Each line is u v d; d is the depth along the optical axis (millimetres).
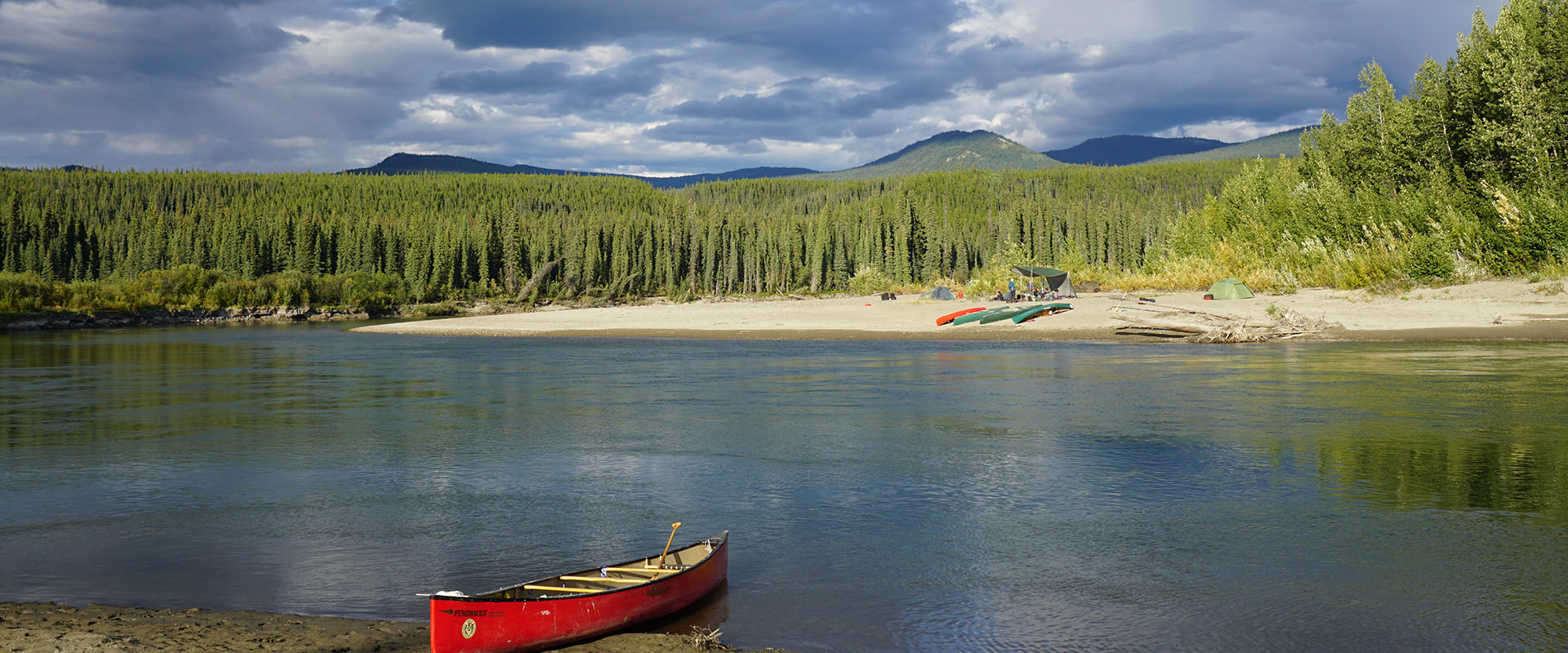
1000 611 9391
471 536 12430
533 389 30938
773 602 9742
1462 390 25141
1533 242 50938
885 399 26406
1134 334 49875
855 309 76000
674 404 26125
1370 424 20031
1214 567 10680
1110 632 8781
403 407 26359
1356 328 45312
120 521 13430
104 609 9469
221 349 56969
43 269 156500
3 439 21109
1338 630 8711
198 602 9852
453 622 7754
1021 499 14141
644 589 8969
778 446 19047
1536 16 56562
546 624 8242
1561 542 11312
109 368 42500
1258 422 20766
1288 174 80312
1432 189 58781
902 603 9680
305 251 156375
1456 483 14445
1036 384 29297
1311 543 11516
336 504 14328
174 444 20250
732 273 174000
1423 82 64062
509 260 161375
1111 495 14227
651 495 14734
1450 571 10320
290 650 8180
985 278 89875
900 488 14992
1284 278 64062
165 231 169125
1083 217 186625
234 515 13727
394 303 140750
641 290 171625
